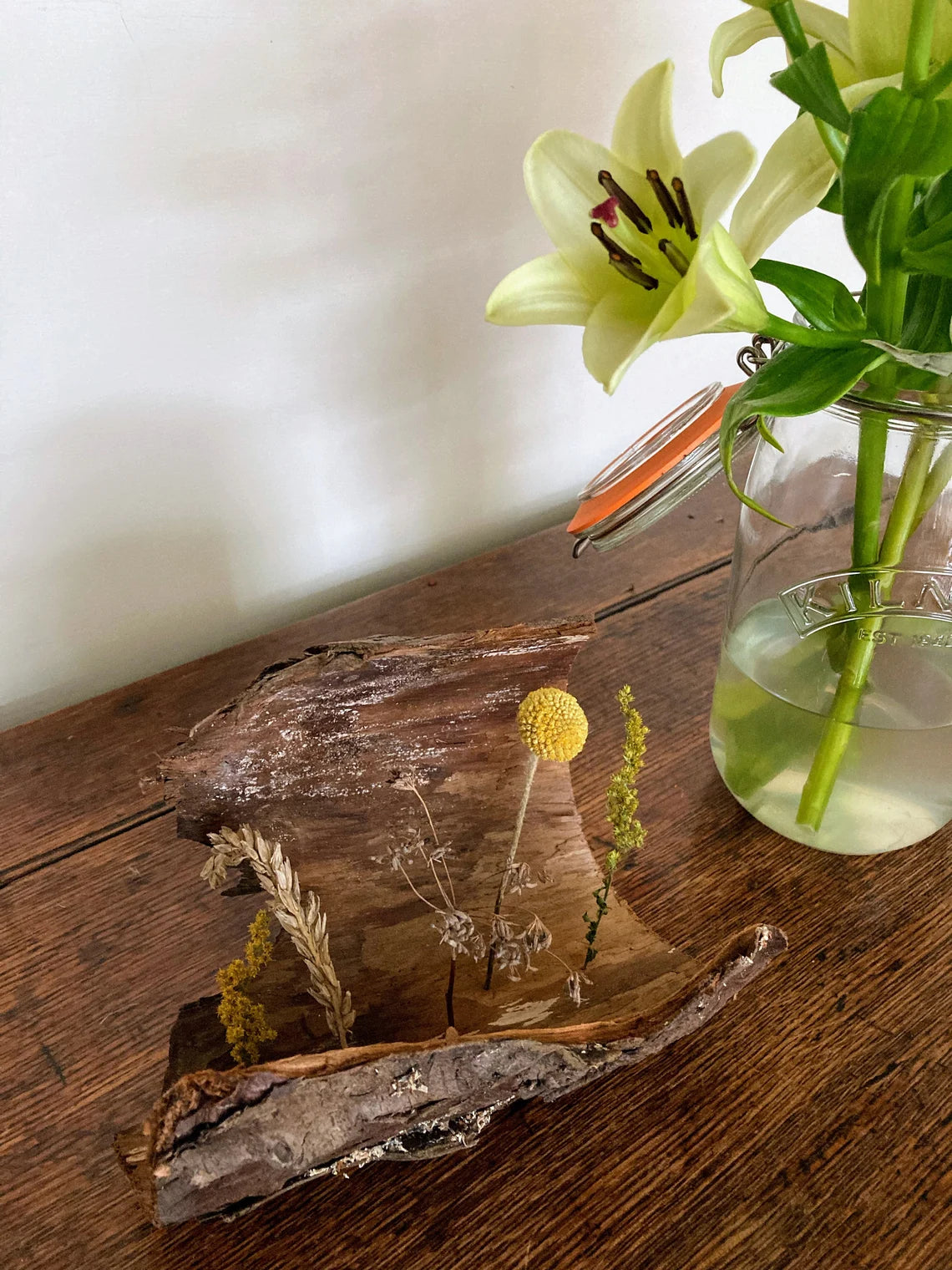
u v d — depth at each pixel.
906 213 0.29
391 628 0.56
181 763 0.36
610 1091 0.36
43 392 0.44
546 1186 0.33
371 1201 0.33
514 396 0.60
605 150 0.30
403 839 0.40
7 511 0.47
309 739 0.38
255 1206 0.30
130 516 0.51
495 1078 0.29
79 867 0.43
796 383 0.30
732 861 0.44
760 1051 0.37
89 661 0.54
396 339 0.53
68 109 0.38
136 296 0.44
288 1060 0.27
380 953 0.38
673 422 0.40
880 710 0.39
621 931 0.38
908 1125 0.35
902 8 0.29
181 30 0.39
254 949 0.35
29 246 0.41
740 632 0.42
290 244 0.47
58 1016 0.38
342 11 0.42
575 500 0.69
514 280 0.30
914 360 0.28
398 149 0.47
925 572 0.37
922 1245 0.32
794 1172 0.33
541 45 0.48
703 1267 0.31
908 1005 0.39
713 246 0.27
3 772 0.48
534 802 0.41
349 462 0.56
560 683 0.41
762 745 0.41
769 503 0.39
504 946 0.34
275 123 0.43
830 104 0.27
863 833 0.42
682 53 0.54
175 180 0.42
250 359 0.49
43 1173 0.33
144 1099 0.35
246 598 0.58
